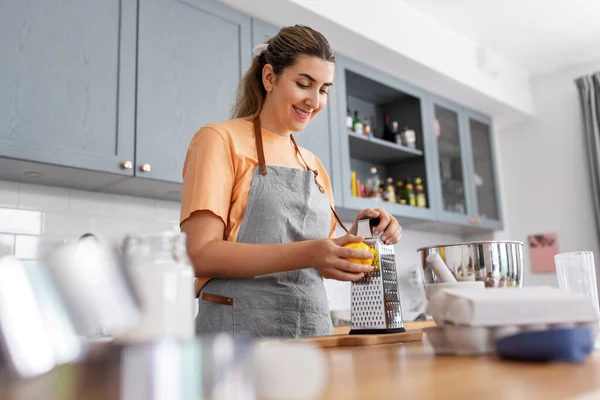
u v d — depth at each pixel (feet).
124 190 7.97
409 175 12.10
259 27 9.05
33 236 7.30
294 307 4.48
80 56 6.88
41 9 6.63
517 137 14.49
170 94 7.67
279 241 4.68
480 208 13.20
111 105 7.06
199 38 8.17
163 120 7.54
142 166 7.19
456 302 2.35
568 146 13.58
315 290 4.66
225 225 4.53
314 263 3.65
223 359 1.31
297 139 9.30
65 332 1.34
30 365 1.32
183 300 1.77
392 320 3.73
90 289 1.45
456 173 12.69
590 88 12.96
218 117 8.16
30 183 7.42
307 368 1.45
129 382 1.25
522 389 1.47
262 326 4.37
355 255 3.53
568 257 3.60
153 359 1.25
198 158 4.47
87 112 6.83
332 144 9.90
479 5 10.93
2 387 1.33
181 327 1.73
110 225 8.04
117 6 7.34
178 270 1.76
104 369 1.27
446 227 12.97
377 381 1.69
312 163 5.46
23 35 6.44
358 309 3.79
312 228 4.89
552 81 13.98
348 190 9.98
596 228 12.58
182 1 8.06
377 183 11.58
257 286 4.42
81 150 6.70
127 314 1.53
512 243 3.47
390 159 12.19
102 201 8.04
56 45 6.69
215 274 4.03
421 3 10.87
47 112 6.49
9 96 6.23
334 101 10.16
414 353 2.56
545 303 2.30
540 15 11.28
